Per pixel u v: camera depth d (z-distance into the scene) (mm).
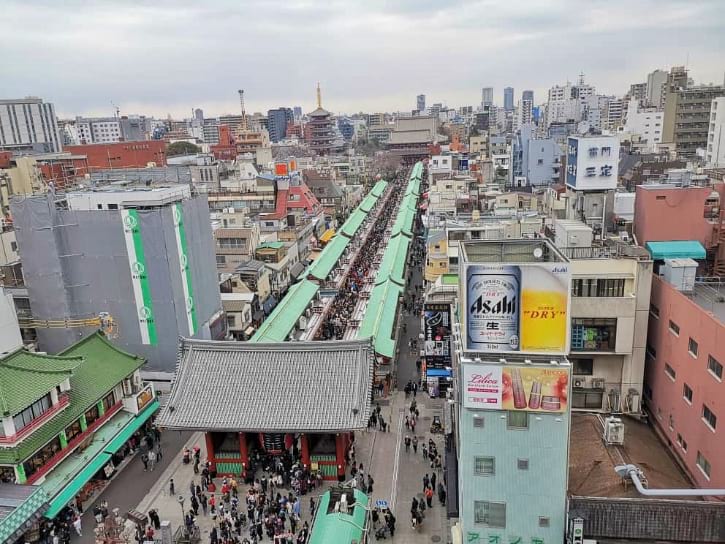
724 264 52250
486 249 39781
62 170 129125
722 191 53406
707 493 30844
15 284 69125
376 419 57969
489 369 32094
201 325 67938
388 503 45594
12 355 45062
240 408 48562
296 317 75125
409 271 108125
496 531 34188
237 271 85500
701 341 37812
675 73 171625
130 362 55125
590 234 50250
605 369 46531
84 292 62781
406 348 75688
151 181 76500
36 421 42281
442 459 50750
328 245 113625
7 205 105062
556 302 31594
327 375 49906
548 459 32719
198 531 41938
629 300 44031
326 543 34219
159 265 60844
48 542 40969
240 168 155250
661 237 53156
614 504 31359
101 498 47094
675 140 152500
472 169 154375
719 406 35406
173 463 52125
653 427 45719
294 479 46844
